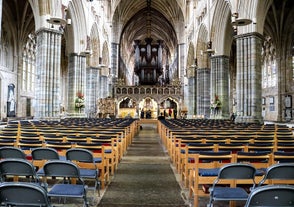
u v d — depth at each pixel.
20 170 5.49
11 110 34.47
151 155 13.58
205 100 38.19
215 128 14.83
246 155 6.59
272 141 9.31
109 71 46.75
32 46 40.38
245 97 21.73
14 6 34.31
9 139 9.65
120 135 12.21
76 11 28.88
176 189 7.54
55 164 5.38
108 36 45.94
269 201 3.55
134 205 6.28
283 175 5.07
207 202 6.58
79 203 6.43
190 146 7.98
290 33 33.84
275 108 36.84
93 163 6.75
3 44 33.91
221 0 27.98
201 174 6.06
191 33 43.59
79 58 30.08
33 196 3.63
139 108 49.41
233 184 5.70
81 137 9.94
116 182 8.25
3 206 3.71
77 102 28.98
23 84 37.91
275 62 37.06
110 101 37.84
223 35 30.19
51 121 19.77
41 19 22.12
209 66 38.25
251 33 21.41
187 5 47.62
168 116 47.72
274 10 33.16
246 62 21.72
